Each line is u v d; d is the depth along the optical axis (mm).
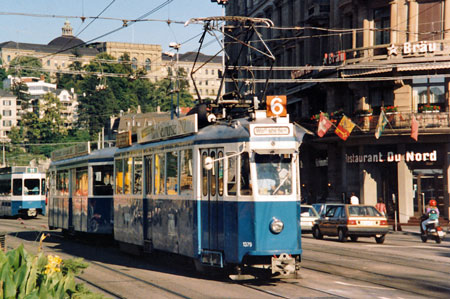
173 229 18781
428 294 15078
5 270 8148
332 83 51000
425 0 45438
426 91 46000
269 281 16609
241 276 16188
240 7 75000
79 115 184125
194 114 17750
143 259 22188
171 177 19062
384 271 19172
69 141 178375
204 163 17266
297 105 62281
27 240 31062
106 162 26672
